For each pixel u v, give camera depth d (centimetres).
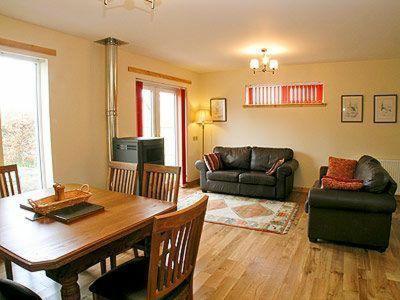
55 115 351
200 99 662
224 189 533
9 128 326
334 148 552
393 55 481
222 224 381
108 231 157
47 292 233
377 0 260
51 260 126
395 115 507
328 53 466
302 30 347
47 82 341
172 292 154
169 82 550
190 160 632
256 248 310
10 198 221
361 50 446
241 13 291
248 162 573
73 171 375
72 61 368
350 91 534
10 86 324
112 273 166
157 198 248
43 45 335
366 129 527
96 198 219
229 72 627
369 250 306
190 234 147
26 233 154
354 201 296
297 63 553
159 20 311
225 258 287
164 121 570
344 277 252
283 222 388
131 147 386
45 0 262
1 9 282
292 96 577
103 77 411
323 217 316
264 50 441
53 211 182
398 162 496
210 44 410
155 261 132
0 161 308
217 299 221
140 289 152
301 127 573
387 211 289
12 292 149
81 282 244
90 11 288
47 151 350
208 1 263
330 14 294
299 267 270
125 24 325
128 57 454
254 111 611
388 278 251
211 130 657
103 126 414
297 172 581
